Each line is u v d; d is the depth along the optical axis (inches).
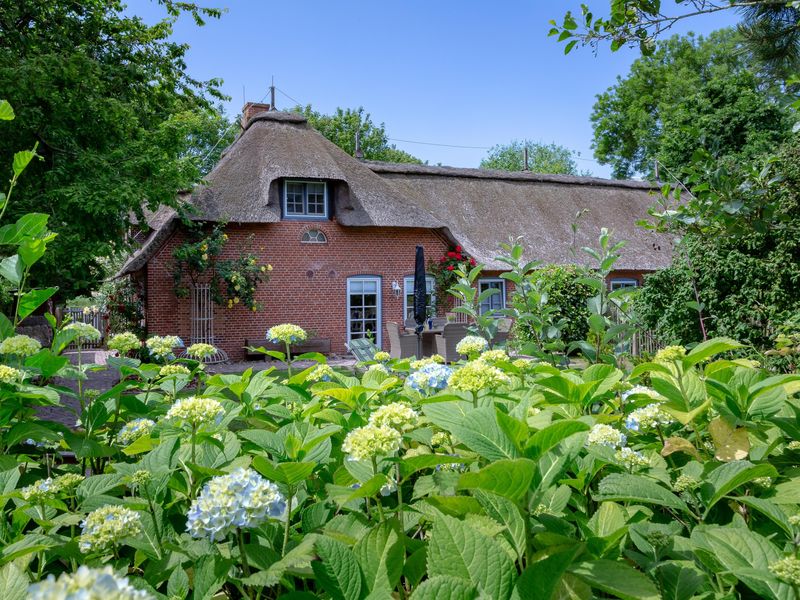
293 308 702.5
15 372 84.0
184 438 78.4
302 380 111.2
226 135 1569.9
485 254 805.2
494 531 53.8
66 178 469.7
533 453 52.5
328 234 719.1
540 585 42.1
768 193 184.5
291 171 697.6
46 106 485.1
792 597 45.9
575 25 189.6
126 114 506.3
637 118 1469.0
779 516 52.3
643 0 181.3
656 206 200.2
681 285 329.4
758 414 74.8
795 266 281.4
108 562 62.3
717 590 53.4
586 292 553.3
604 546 53.1
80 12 568.7
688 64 1483.8
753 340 296.7
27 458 92.4
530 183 998.4
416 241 759.1
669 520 67.6
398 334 581.0
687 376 82.4
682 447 71.9
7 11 510.9
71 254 449.1
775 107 851.4
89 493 72.5
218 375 109.3
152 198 501.0
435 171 937.5
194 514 51.0
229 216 658.2
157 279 641.6
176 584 53.2
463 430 56.1
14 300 328.8
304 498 69.3
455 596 39.6
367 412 91.8
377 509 65.4
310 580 63.8
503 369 100.1
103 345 789.9
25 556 55.7
